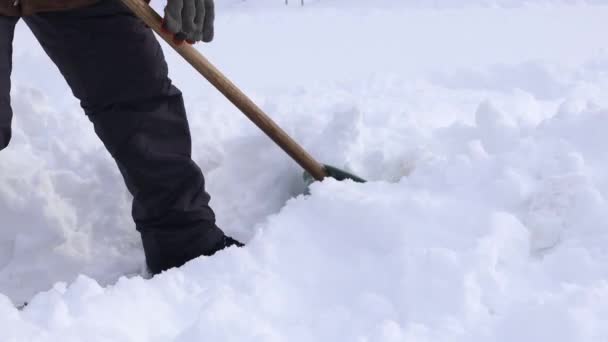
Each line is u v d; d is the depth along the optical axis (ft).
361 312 4.70
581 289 4.41
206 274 5.37
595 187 5.72
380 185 6.44
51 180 7.75
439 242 5.32
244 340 4.27
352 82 12.70
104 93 6.24
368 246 5.54
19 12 5.61
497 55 16.15
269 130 6.92
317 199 6.15
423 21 21.20
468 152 6.58
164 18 5.86
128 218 7.82
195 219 6.73
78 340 4.24
